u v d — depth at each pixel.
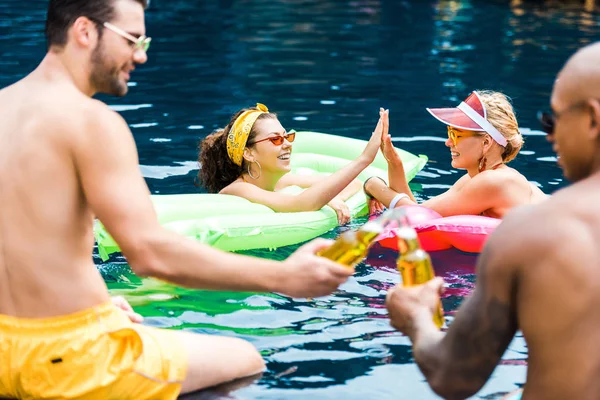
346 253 2.59
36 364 2.68
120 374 2.72
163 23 11.22
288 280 2.61
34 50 8.91
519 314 2.04
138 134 6.38
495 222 4.26
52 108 2.67
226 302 3.74
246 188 4.91
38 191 2.64
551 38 10.44
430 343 2.22
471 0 13.41
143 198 2.64
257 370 3.08
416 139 6.41
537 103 7.41
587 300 1.95
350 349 3.29
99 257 4.27
